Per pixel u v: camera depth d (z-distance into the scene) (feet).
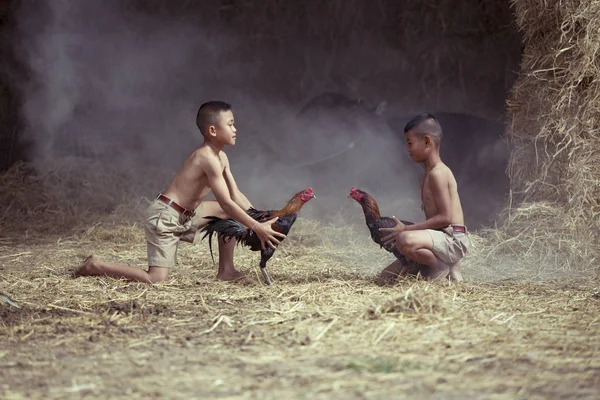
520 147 58.39
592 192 52.47
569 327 34.22
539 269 50.31
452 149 76.59
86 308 38.86
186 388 26.32
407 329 33.30
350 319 34.88
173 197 46.11
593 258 50.75
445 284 42.83
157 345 31.78
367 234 64.44
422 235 43.80
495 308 37.55
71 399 25.44
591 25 52.31
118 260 55.62
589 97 53.01
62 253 58.29
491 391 25.96
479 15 105.60
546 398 25.36
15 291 43.24
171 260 46.47
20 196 76.74
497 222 59.82
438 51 105.70
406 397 25.36
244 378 27.30
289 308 37.55
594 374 27.76
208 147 46.06
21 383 27.07
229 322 35.12
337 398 25.27
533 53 57.16
